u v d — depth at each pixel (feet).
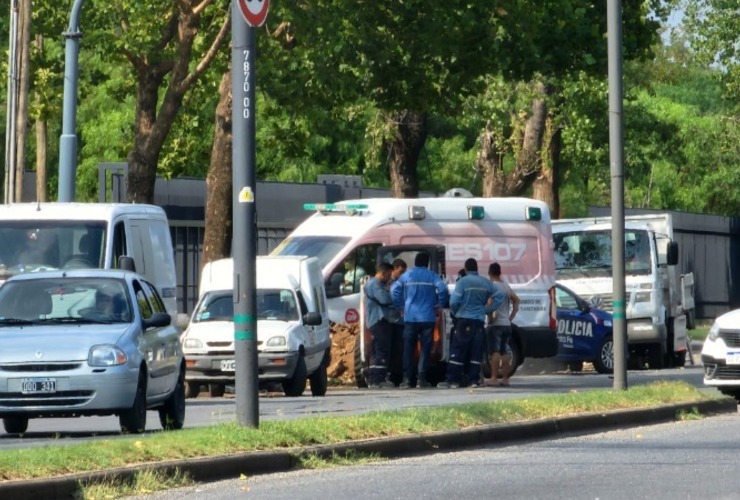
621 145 168.04
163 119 249.14
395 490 99.71
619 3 167.43
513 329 237.04
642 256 286.46
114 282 146.10
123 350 135.85
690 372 270.87
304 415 153.58
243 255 117.80
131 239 192.44
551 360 280.10
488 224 237.86
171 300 204.13
